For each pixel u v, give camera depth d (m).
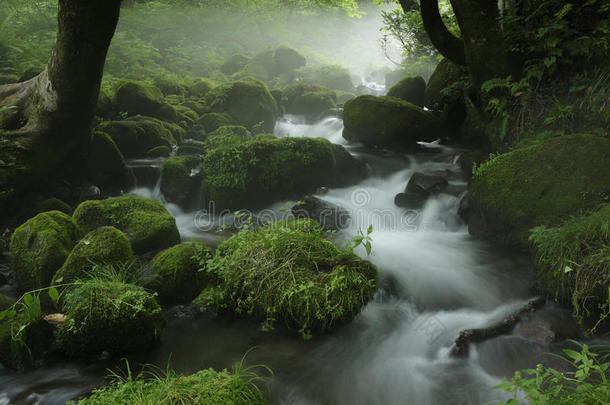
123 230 5.16
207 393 2.79
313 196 6.61
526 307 4.12
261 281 4.10
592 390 2.43
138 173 7.34
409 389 3.33
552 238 4.32
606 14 6.26
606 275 3.79
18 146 6.11
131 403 2.73
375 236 5.95
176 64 13.59
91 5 5.26
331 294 3.92
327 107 11.68
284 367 3.58
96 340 3.59
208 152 7.27
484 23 6.57
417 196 6.70
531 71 6.31
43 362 3.56
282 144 7.12
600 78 5.91
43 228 4.62
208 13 16.44
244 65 14.66
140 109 8.75
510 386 2.50
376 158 8.37
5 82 8.43
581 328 3.84
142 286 4.38
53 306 4.20
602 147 5.05
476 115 7.79
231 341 3.93
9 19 10.90
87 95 6.19
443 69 9.54
